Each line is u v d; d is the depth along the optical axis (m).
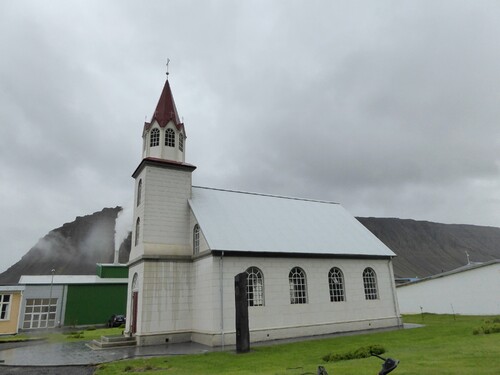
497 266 34.16
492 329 19.36
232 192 29.89
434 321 30.44
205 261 23.00
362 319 26.27
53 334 33.28
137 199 27.56
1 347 24.03
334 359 14.39
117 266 48.78
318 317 24.58
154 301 23.00
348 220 32.66
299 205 32.28
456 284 37.28
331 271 26.50
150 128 27.56
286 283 24.20
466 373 9.80
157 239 24.72
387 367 6.95
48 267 184.38
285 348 18.81
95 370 15.09
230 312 21.72
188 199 26.62
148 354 18.58
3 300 34.91
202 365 14.88
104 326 43.31
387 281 28.59
